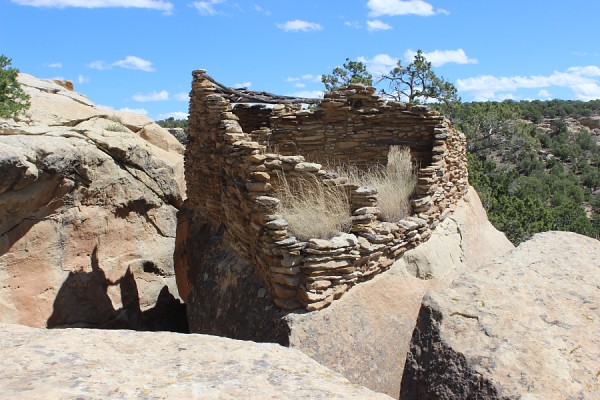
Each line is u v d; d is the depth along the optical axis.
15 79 14.27
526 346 2.67
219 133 9.70
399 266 8.09
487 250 11.51
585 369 2.57
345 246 6.73
